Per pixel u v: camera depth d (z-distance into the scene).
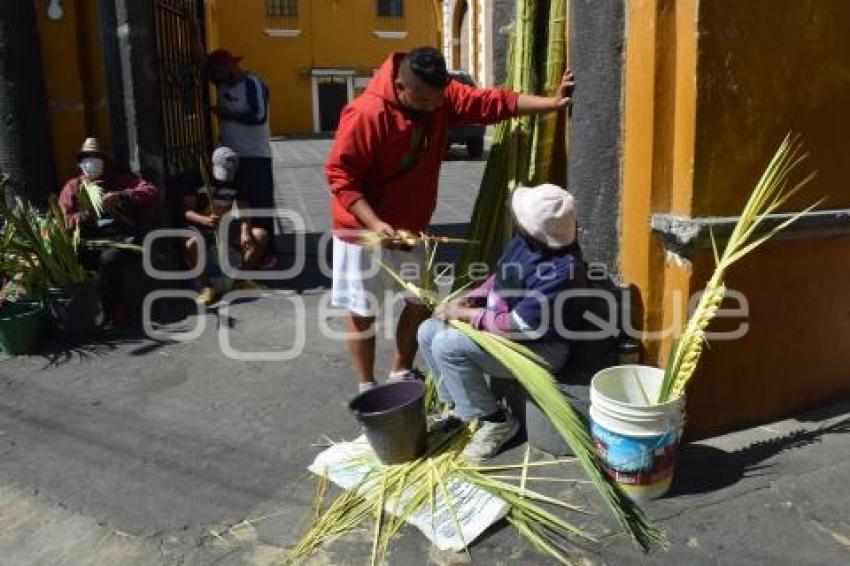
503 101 3.67
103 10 5.61
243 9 28.53
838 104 3.44
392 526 3.00
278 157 19.02
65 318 5.01
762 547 2.83
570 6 3.56
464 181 13.10
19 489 3.37
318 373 4.57
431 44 30.39
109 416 4.04
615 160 3.49
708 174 3.21
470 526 2.97
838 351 3.82
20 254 4.98
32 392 4.35
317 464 3.49
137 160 5.81
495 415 3.52
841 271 3.70
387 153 3.67
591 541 2.89
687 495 3.14
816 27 3.30
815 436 3.57
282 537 3.01
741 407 3.62
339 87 29.92
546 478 3.28
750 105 3.23
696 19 3.07
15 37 5.36
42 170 5.59
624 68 3.39
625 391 3.33
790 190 3.41
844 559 2.76
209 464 3.55
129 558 2.90
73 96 5.74
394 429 3.28
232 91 6.39
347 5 29.36
